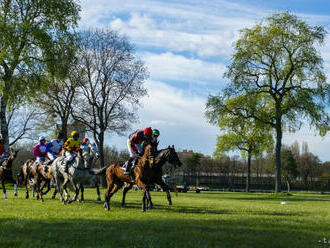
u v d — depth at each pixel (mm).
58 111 40406
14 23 29234
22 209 12531
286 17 36438
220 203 20438
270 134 50781
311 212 15109
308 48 35875
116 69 41562
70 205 14570
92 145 15570
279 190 37969
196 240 7238
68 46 31797
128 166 13039
